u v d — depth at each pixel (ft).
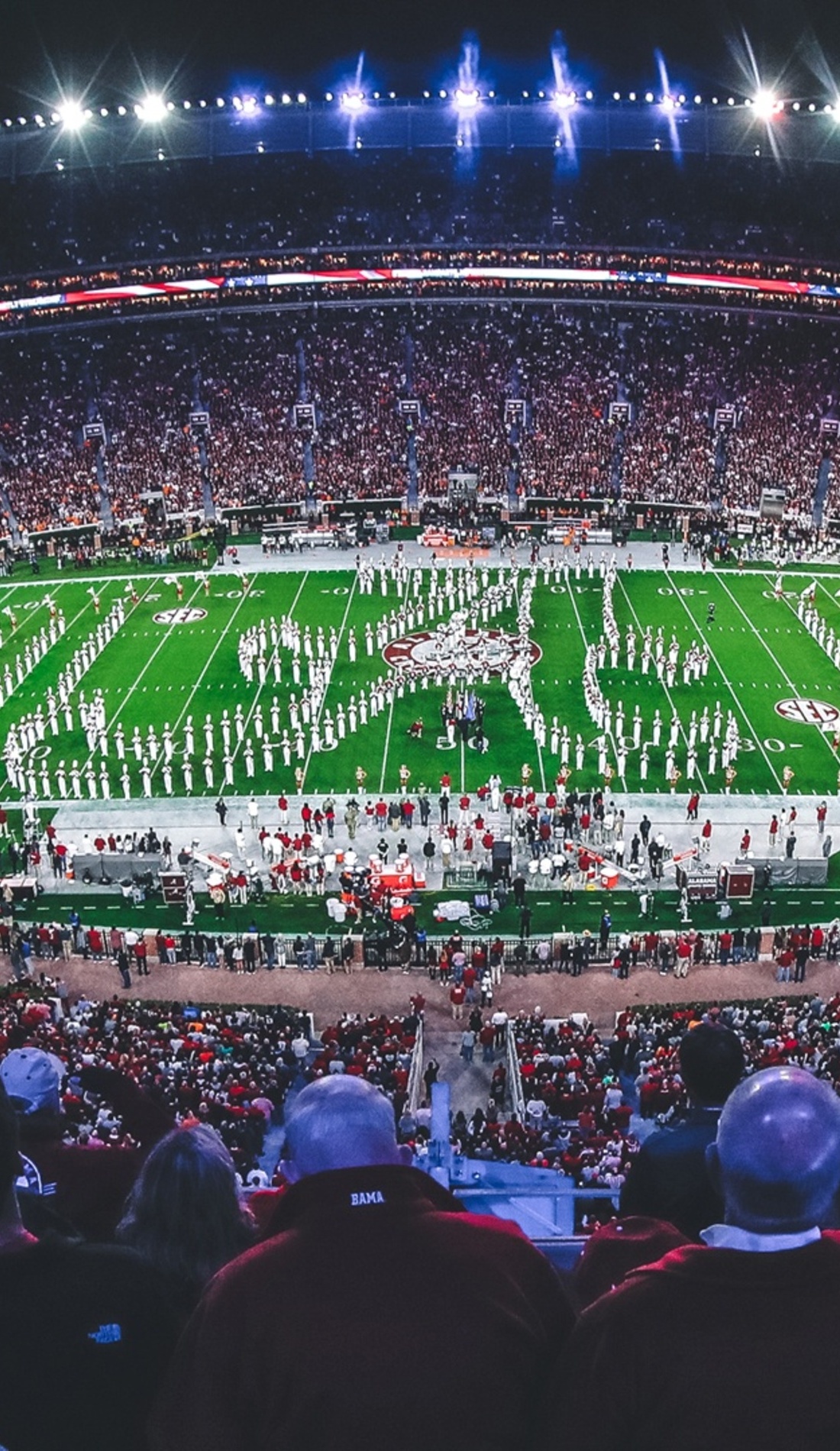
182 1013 102.99
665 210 301.43
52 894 140.56
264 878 142.61
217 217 302.25
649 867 142.31
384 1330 11.20
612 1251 15.28
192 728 177.78
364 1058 87.86
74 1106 70.95
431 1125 43.73
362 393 288.71
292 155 302.66
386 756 168.35
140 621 218.18
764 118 294.66
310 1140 12.68
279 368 293.64
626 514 263.90
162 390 286.66
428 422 282.56
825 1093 12.09
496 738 172.65
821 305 294.66
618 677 191.21
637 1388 10.94
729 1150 11.85
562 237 304.09
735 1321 11.07
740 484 264.93
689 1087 21.91
